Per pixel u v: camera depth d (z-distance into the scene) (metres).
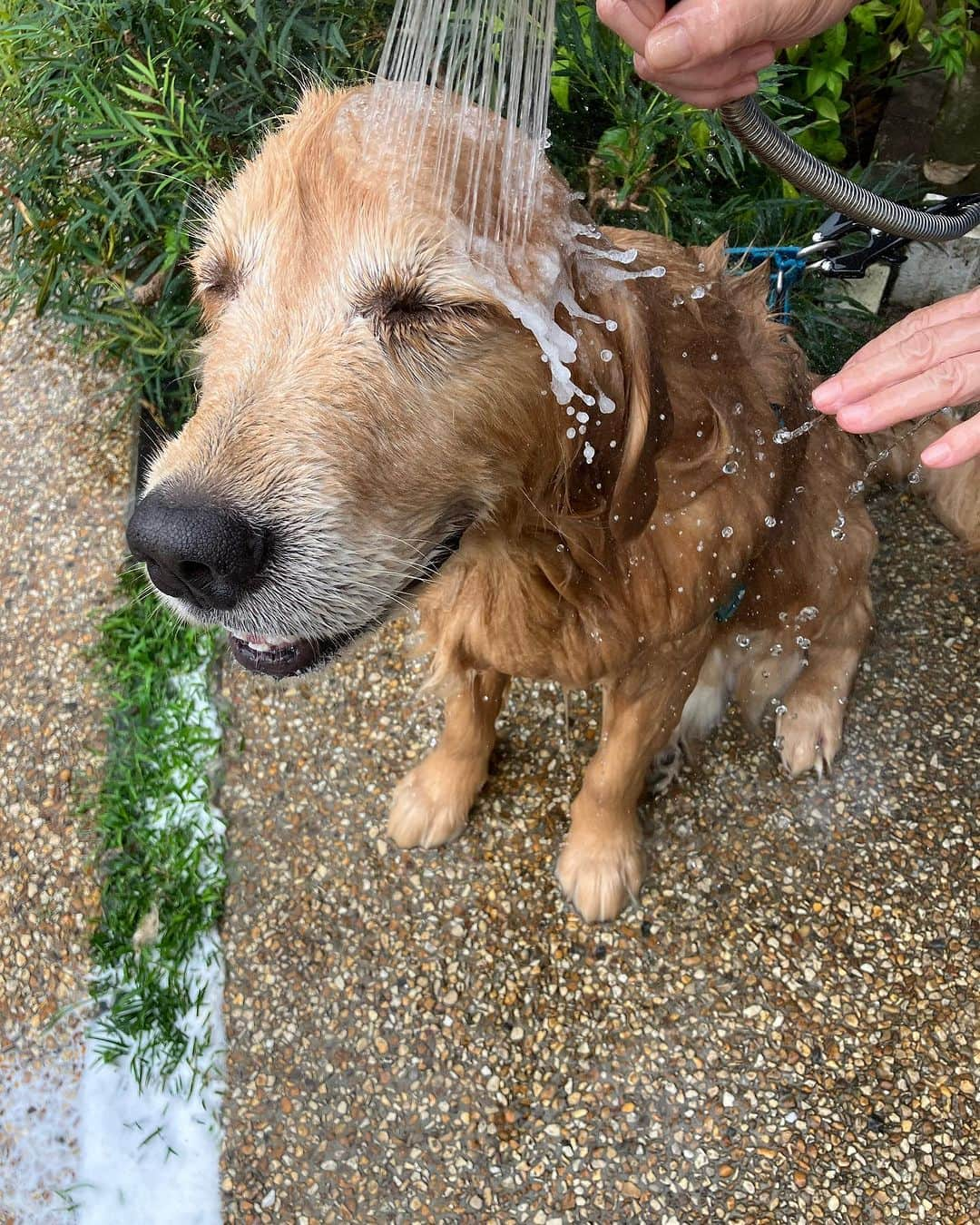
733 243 0.96
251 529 0.42
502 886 0.76
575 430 0.49
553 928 0.74
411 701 0.85
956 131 1.05
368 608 0.46
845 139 1.09
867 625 0.81
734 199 0.94
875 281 1.00
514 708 0.85
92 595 0.91
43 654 0.88
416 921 0.75
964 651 0.86
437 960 0.73
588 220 0.46
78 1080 0.69
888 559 0.91
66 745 0.83
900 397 0.43
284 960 0.73
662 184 0.90
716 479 0.55
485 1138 0.66
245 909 0.76
